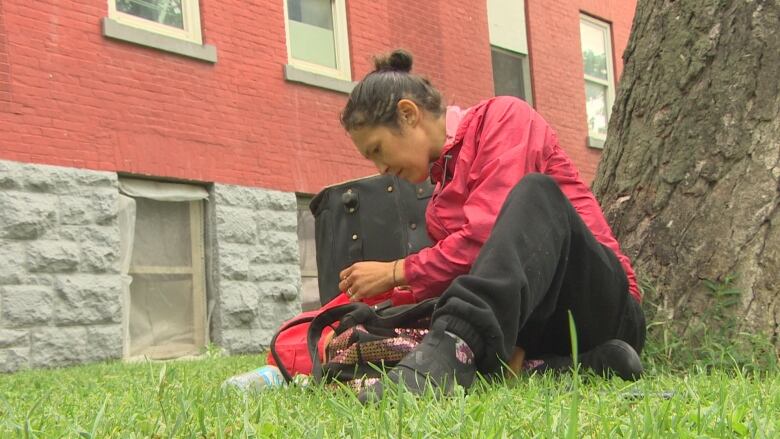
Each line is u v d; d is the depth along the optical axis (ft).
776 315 10.65
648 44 12.73
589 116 44.91
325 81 30.37
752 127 11.41
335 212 13.03
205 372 13.58
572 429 3.98
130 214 24.58
